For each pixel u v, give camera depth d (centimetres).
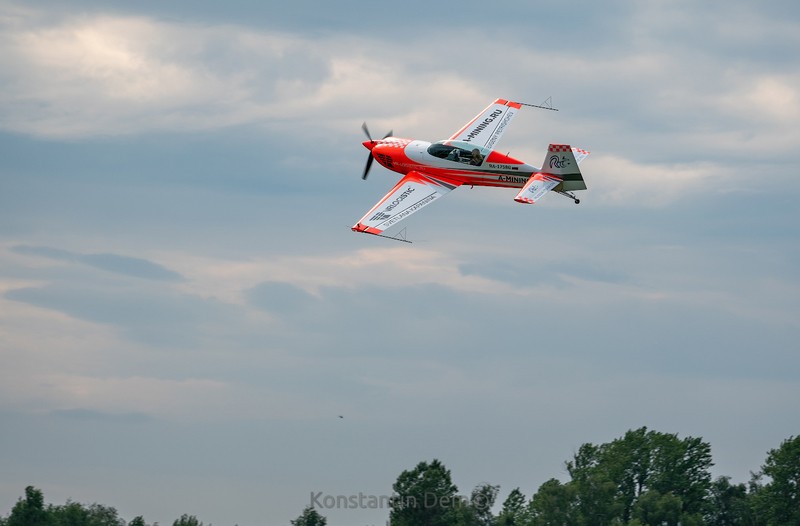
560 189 17225
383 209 17862
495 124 19412
